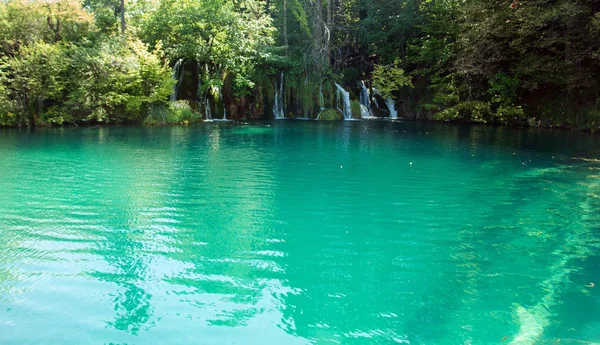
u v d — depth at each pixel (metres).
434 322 3.68
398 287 4.32
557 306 3.95
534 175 9.78
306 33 28.88
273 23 30.55
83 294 4.06
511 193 8.12
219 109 25.98
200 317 3.70
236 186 8.56
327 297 4.10
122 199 7.48
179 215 6.62
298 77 28.44
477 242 5.57
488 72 22.33
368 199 7.63
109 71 20.81
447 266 4.83
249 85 25.44
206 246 5.35
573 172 10.10
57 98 20.73
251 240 5.58
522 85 21.58
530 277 4.55
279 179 9.24
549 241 5.62
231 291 4.19
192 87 25.52
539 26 18.80
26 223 6.11
